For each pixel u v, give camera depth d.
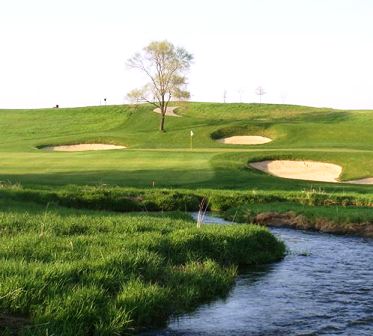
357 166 54.91
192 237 16.52
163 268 13.32
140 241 14.89
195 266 14.32
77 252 13.23
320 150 65.69
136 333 10.36
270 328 10.81
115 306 10.30
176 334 10.38
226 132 95.94
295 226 28.00
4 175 43.41
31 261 11.80
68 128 118.38
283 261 18.41
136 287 11.30
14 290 9.88
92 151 67.75
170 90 100.44
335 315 11.77
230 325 10.98
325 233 26.14
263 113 126.50
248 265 17.50
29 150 80.25
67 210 24.81
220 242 17.19
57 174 44.66
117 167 49.56
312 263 18.08
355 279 15.52
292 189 40.56
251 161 56.75
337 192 39.16
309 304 12.68
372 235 25.19
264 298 13.23
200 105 139.12
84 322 9.60
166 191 35.00
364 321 11.33
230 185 41.09
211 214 32.09
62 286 10.44
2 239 14.56
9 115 135.75
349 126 96.88
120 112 131.62
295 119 117.06
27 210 23.30
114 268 11.93
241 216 29.83
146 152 63.66
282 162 57.84
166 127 109.88
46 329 8.88
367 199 33.75
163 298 11.42
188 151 65.12
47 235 15.23
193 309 12.15
